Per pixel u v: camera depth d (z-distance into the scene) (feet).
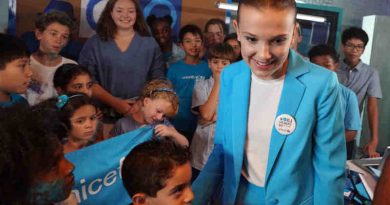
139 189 3.23
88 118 4.57
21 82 4.43
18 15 7.99
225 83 3.65
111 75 7.34
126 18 7.29
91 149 4.23
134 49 7.41
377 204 2.80
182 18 9.27
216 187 3.96
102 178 4.25
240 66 3.53
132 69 7.38
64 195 2.33
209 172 3.87
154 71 7.65
